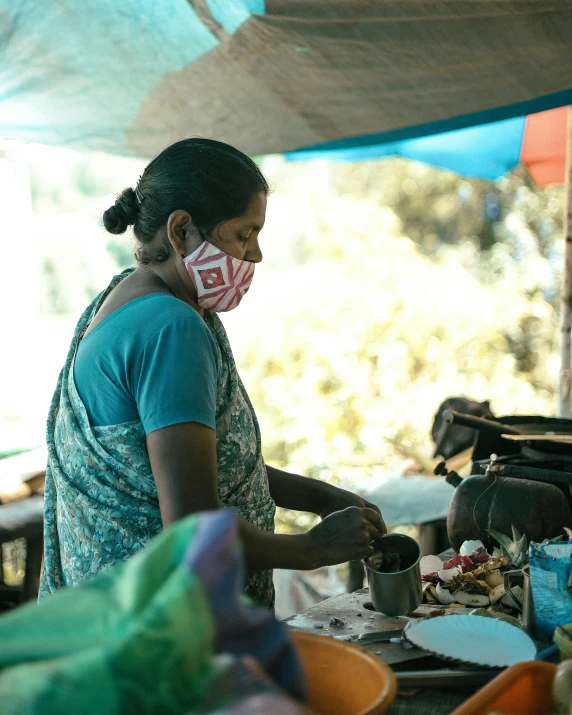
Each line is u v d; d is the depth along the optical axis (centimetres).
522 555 155
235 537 71
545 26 236
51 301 1009
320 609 146
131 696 63
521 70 265
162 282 139
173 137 327
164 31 260
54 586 147
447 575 152
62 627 68
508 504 168
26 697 61
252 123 321
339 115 311
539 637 128
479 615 126
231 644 74
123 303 135
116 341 128
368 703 94
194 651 66
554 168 453
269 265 984
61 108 302
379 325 708
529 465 187
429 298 749
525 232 859
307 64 275
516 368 756
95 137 327
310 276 802
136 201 140
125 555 132
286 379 663
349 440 603
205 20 254
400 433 605
